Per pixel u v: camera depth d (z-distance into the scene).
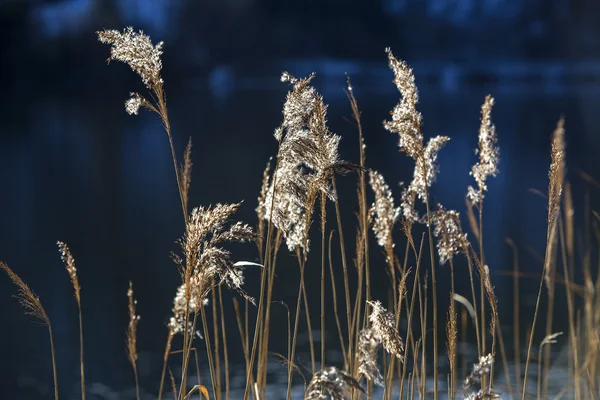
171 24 127.06
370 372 3.25
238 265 3.37
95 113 78.62
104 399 12.00
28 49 97.38
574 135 48.19
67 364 13.96
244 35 142.38
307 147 3.37
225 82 133.00
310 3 152.00
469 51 161.12
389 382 3.95
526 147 44.78
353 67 153.88
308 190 3.42
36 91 98.06
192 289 3.39
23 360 14.23
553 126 57.44
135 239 25.58
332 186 3.69
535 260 20.02
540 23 159.50
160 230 26.94
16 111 80.50
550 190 3.73
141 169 40.97
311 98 3.46
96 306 18.03
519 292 16.50
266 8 147.50
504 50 160.88
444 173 34.41
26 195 33.75
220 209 3.16
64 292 19.28
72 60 99.44
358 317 4.14
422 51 161.00
